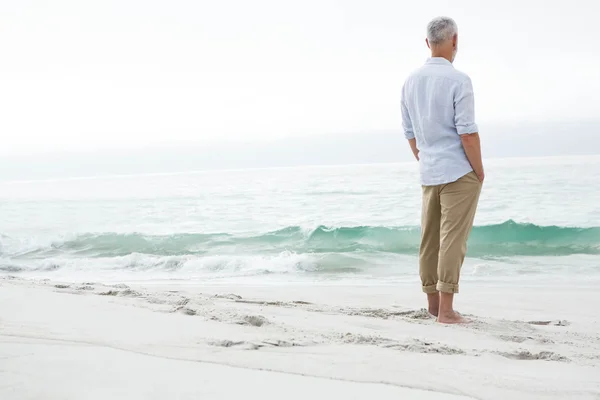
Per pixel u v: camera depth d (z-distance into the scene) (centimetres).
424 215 399
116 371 206
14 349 235
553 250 942
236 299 461
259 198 1800
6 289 400
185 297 436
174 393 184
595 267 807
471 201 375
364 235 1079
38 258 999
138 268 875
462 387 216
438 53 381
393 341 298
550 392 220
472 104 367
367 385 208
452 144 375
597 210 1318
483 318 413
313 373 220
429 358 263
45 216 1641
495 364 264
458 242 376
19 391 181
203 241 1098
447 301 381
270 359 236
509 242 1003
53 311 323
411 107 388
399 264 852
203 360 229
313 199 1714
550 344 335
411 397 197
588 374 258
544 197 1534
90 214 1642
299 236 1093
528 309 517
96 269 873
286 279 771
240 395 185
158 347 246
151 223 1443
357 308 438
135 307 346
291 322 346
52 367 208
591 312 501
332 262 865
